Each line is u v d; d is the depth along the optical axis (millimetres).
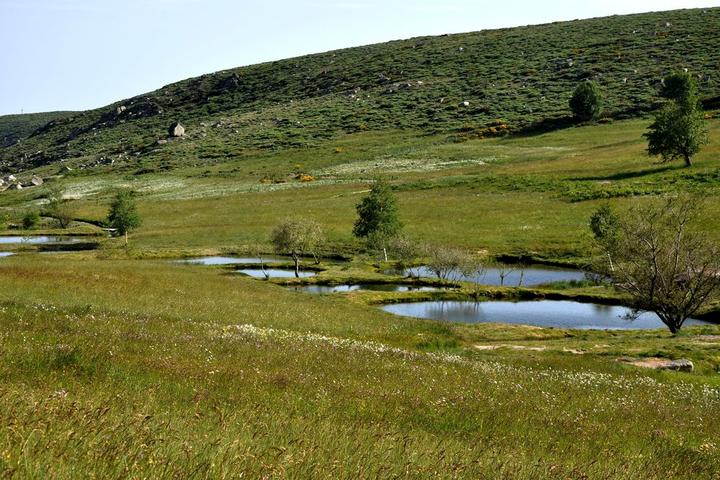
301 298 46500
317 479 6086
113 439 6121
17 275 37688
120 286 38875
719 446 12977
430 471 7188
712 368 26828
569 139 142000
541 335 37688
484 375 19031
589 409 15414
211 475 5590
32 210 128750
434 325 39219
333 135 186000
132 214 95375
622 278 38906
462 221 87500
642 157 111625
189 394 10938
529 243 75062
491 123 167500
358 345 23266
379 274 66562
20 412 6711
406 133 175750
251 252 82312
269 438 7664
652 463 10219
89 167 196250
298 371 15086
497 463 8328
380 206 76812
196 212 112062
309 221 68688
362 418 10805
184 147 199750
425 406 12992
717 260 36656
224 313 34500
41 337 15086
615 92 172000
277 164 158625
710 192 79438
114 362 12961
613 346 31703
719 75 164125
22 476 4723
